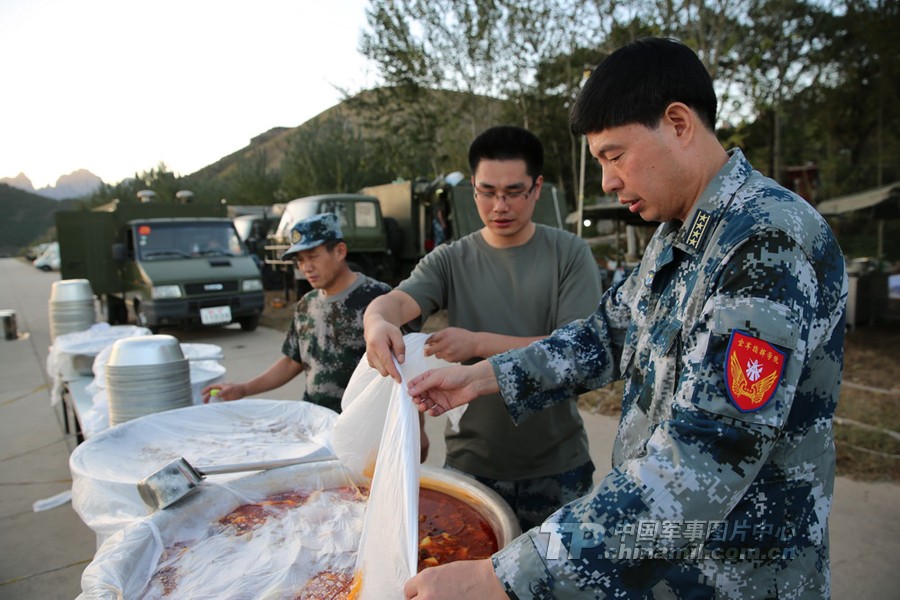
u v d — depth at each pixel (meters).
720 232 0.82
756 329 0.71
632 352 1.04
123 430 1.55
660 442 0.74
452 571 0.75
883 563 2.37
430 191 9.14
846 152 16.70
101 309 10.30
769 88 7.51
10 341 8.50
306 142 19.67
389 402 1.20
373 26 12.06
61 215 8.55
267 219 13.23
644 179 0.88
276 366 2.28
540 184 1.68
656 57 0.85
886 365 5.10
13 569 2.58
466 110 13.12
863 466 3.16
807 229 0.77
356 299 2.08
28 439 4.18
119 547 1.02
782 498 0.80
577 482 1.72
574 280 1.66
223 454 1.44
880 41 13.27
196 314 7.53
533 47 10.95
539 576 0.71
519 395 1.18
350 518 1.18
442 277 1.75
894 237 12.80
